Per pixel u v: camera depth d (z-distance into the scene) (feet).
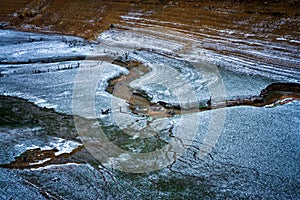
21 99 79.87
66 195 49.47
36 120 70.08
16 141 63.21
